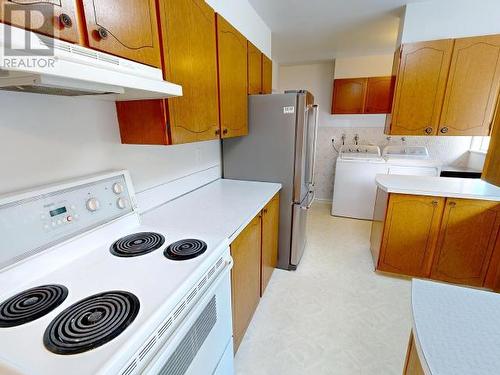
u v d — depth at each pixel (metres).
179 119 1.23
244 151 2.32
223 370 1.09
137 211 1.26
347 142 4.36
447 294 0.80
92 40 0.77
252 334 1.72
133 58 0.93
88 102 1.15
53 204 0.92
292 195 2.27
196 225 1.34
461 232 2.08
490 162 1.23
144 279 0.81
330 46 3.45
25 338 0.60
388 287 2.21
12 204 0.81
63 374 0.50
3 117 0.87
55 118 1.03
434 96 2.39
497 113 1.19
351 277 2.36
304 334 1.72
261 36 2.62
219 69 1.58
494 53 2.20
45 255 0.86
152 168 1.59
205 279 0.89
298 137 2.13
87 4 0.75
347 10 2.41
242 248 1.43
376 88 3.81
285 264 2.46
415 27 2.36
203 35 1.37
